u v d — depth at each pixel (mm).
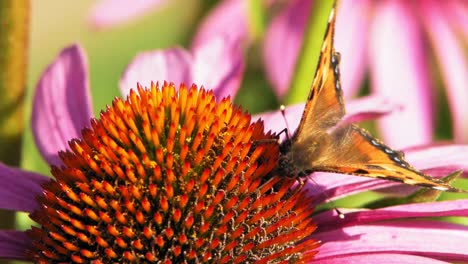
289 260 287
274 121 321
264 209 287
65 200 287
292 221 289
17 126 312
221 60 330
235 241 283
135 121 289
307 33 339
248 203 286
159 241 281
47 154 316
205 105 290
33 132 320
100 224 283
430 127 364
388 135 361
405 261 287
